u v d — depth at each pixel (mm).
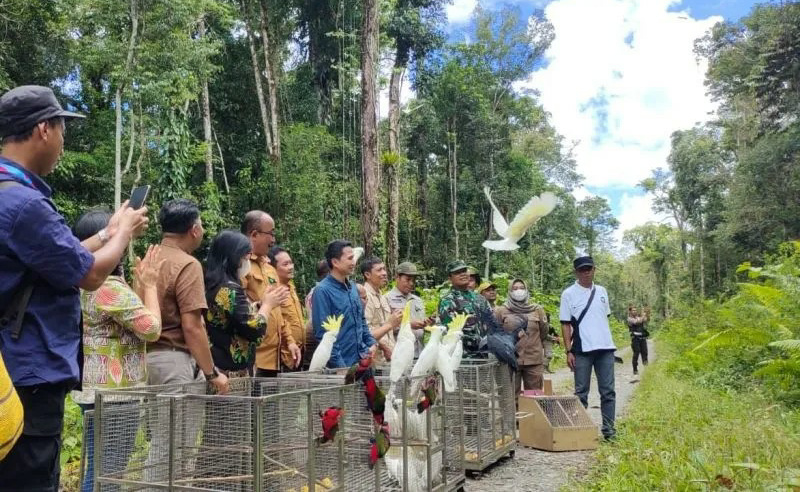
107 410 3057
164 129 17578
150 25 15695
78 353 2252
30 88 2184
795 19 22859
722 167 40219
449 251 30828
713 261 40188
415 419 4043
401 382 4008
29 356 2031
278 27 24266
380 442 3455
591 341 6207
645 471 4211
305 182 21141
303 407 3320
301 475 3215
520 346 7543
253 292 4598
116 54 15461
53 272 2041
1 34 15391
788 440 4582
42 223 2018
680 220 46875
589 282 6395
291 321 5238
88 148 18562
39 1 15656
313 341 5531
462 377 4887
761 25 26844
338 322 4469
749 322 9258
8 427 1738
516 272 32844
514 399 5980
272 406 3213
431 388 4031
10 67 15828
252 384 3961
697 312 16375
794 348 6730
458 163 31875
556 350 17031
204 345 3414
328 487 3307
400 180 28641
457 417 4957
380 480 3764
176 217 3557
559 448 6016
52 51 16500
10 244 1994
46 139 2176
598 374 6270
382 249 20500
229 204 20500
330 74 26781
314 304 4738
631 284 68938
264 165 21328
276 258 5215
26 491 2059
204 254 18656
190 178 22391
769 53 23281
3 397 1732
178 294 3430
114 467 3055
